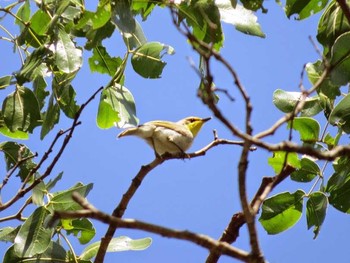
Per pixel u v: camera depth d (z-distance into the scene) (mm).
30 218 9914
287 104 10562
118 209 8883
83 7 10500
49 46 10297
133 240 10102
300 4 10539
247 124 6000
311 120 10094
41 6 10727
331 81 9219
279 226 10070
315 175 9992
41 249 9812
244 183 6059
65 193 9961
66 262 10266
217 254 8242
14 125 10773
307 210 9945
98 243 10336
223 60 5934
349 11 8398
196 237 6086
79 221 10773
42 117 11609
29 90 10898
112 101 10633
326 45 10156
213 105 5820
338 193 9961
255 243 6121
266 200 10055
